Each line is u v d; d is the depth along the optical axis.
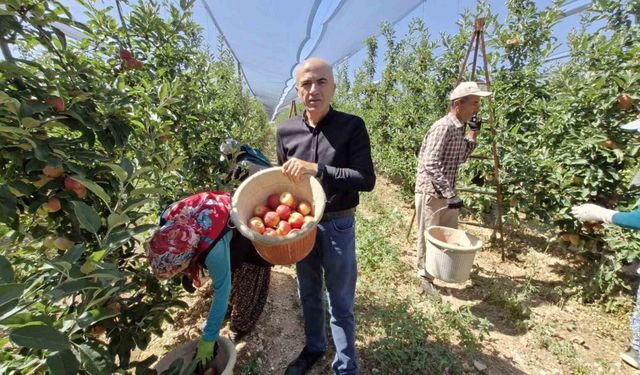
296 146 1.79
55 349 0.80
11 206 1.13
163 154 1.93
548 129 3.21
